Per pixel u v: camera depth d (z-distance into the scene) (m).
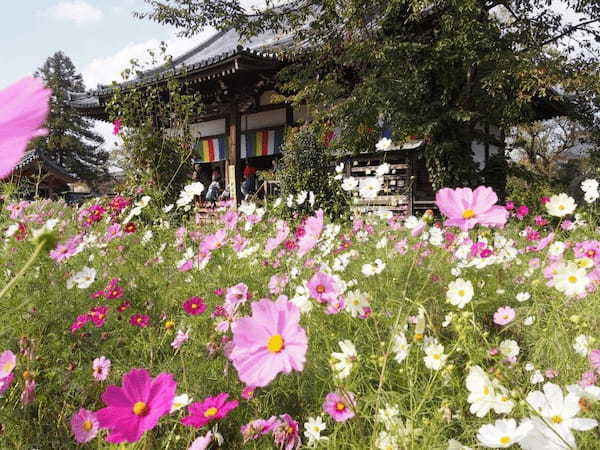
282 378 1.28
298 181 6.83
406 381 1.18
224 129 12.93
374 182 2.53
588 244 1.91
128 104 6.89
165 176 6.16
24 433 1.09
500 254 2.15
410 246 2.37
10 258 1.90
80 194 12.29
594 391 0.79
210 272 1.98
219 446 1.12
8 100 0.22
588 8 7.24
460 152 7.67
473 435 0.95
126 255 2.21
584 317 1.40
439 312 1.72
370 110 7.26
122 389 0.61
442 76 7.18
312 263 2.07
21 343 1.25
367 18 8.12
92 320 1.50
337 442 0.95
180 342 1.32
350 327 1.48
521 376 1.19
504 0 7.31
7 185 2.95
